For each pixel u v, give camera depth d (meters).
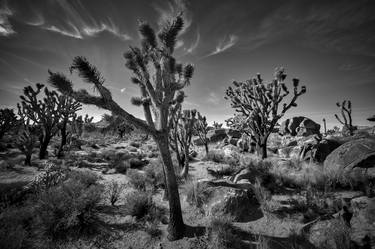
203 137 15.41
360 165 5.34
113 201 4.95
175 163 9.45
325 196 4.46
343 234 2.92
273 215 4.17
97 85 3.00
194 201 5.00
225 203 4.41
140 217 4.32
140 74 3.72
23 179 6.80
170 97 3.71
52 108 10.67
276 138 16.00
